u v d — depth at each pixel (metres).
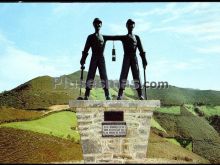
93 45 17.27
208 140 72.00
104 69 17.38
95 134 16.02
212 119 86.25
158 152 44.34
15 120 41.44
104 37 17.55
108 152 15.94
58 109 55.75
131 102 16.06
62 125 44.44
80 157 31.38
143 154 16.00
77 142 37.38
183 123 79.19
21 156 28.38
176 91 107.12
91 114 16.09
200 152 64.88
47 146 32.69
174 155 45.47
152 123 73.94
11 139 32.22
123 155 15.95
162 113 83.19
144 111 16.20
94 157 15.90
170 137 65.62
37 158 28.50
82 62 17.45
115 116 16.11
